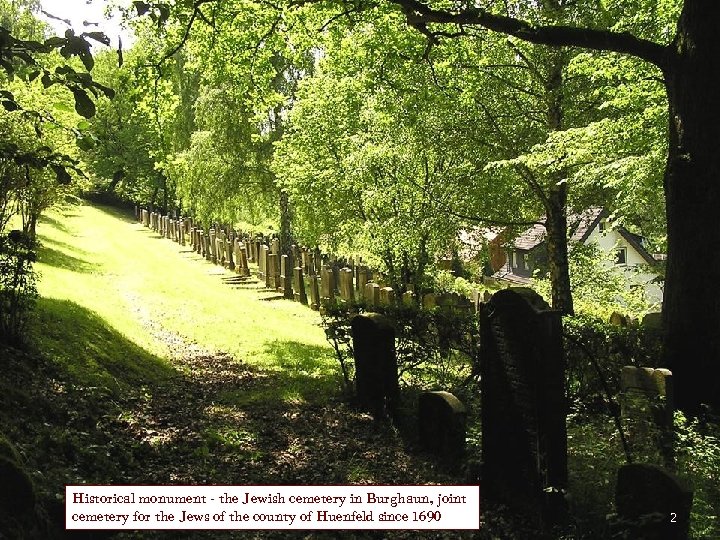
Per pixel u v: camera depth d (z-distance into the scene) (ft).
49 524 13.28
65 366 27.61
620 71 39.06
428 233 52.19
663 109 38.22
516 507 18.35
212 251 90.58
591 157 42.04
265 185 92.43
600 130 40.34
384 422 26.17
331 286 56.90
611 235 108.47
